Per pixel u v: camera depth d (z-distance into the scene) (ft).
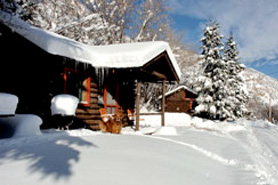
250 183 10.02
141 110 84.43
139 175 8.84
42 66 23.02
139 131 27.43
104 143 14.19
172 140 20.03
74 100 20.68
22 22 21.77
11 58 22.48
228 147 20.92
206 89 65.72
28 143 13.52
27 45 21.79
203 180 9.54
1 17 20.38
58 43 20.83
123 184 7.82
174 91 95.96
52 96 22.93
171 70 36.40
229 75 76.33
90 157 10.55
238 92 78.48
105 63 26.96
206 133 32.12
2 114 13.69
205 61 67.41
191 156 13.92
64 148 11.93
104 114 29.73
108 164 9.75
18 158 9.86
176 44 94.84
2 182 7.32
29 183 7.34
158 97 96.17
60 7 51.57
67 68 24.34
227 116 65.87
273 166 15.47
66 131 19.48
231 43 81.97
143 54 26.37
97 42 55.16
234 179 10.55
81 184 7.49
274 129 52.01
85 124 26.48
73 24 46.83
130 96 38.09
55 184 7.36
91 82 27.86
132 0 79.46
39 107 22.40
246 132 41.47
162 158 11.89
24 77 22.58
